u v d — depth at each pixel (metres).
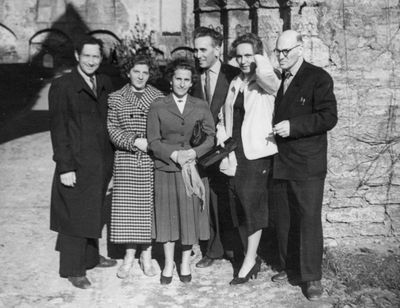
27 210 6.87
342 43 5.30
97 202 4.63
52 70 22.55
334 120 4.26
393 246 5.45
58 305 4.35
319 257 4.46
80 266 4.68
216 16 6.67
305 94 4.35
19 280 4.82
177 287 4.70
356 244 5.50
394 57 5.35
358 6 5.27
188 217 4.59
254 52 4.57
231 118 4.73
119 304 4.38
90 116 4.62
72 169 4.51
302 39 4.78
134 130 4.77
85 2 23.36
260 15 5.75
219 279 4.88
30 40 23.34
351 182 5.47
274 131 4.32
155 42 23.39
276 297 4.51
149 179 4.77
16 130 11.89
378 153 5.45
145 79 4.82
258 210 4.67
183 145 4.63
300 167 4.38
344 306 4.32
